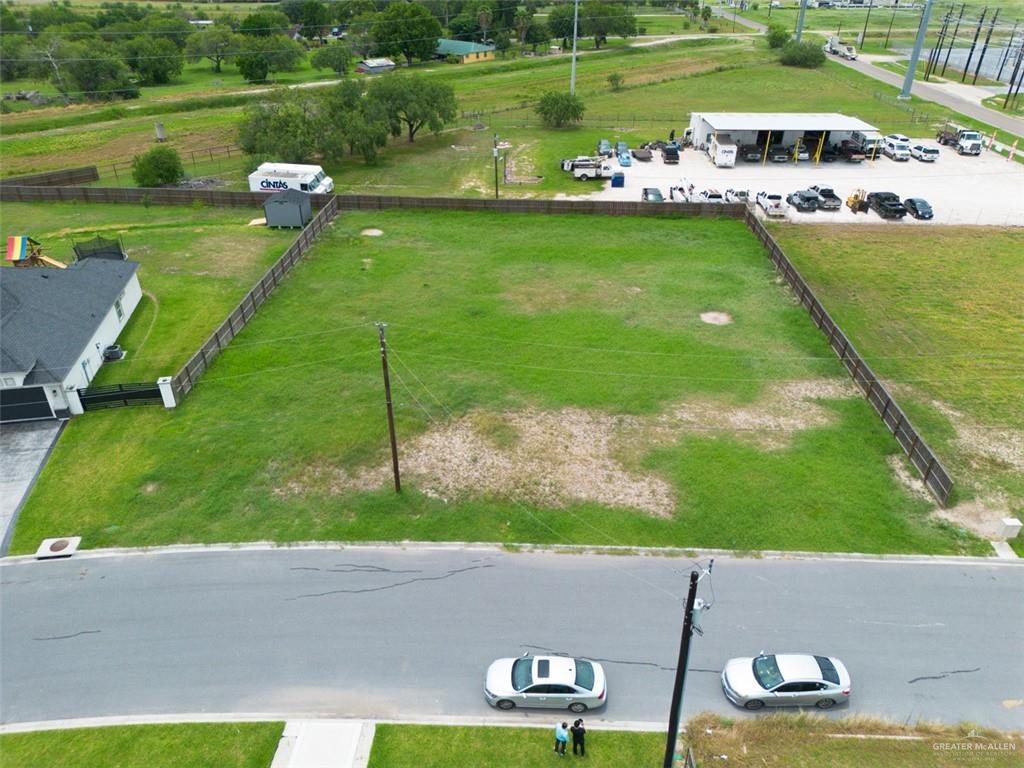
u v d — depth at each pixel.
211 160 75.81
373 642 22.39
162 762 18.86
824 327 39.12
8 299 35.16
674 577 24.58
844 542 25.86
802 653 21.81
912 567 24.88
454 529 26.58
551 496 28.03
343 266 47.59
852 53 130.88
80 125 92.31
